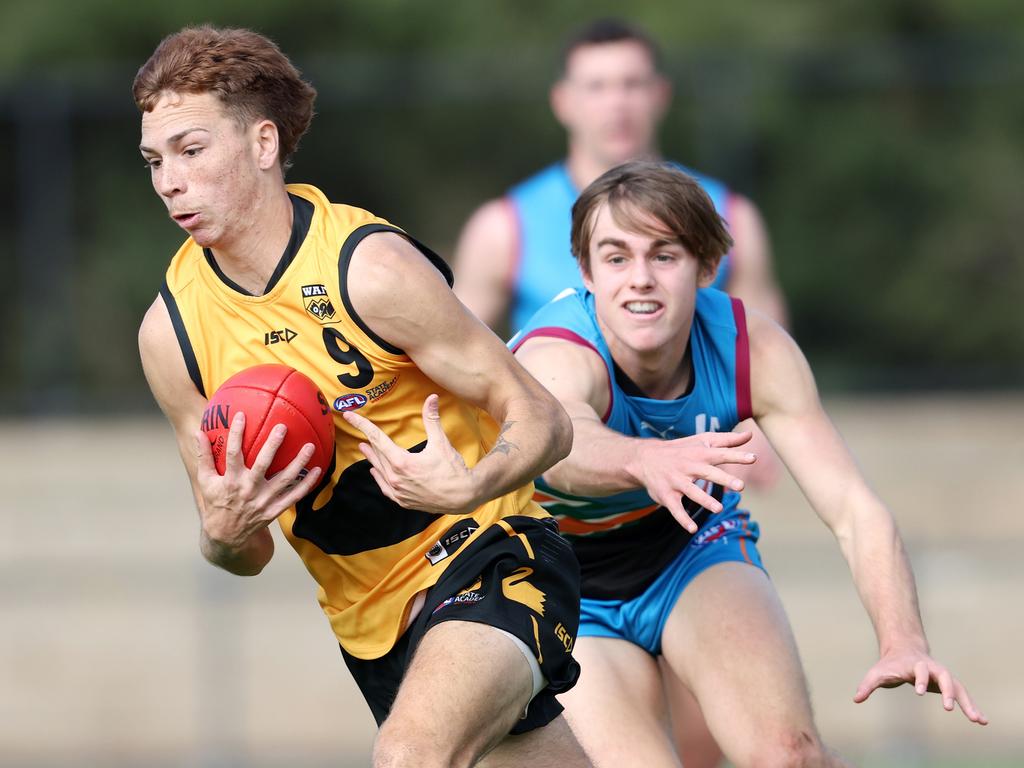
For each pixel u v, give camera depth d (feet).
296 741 101.96
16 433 215.51
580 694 49.67
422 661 39.40
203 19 273.33
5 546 150.20
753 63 224.94
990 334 255.91
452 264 258.57
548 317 50.98
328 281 39.55
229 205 39.01
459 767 38.09
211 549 42.57
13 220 254.47
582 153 75.10
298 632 124.67
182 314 40.93
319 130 253.85
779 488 172.65
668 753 48.88
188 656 120.26
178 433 42.75
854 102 257.96
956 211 257.14
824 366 256.93
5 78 269.85
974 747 96.43
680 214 46.65
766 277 72.69
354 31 277.44
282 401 39.42
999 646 116.88
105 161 250.16
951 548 139.13
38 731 106.73
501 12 275.59
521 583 41.65
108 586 135.95
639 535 51.78
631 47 74.49
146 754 102.47
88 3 272.10
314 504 41.91
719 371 50.03
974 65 224.74
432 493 38.19
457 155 256.52
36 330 220.23
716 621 49.90
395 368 40.34
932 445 194.39
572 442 41.65
